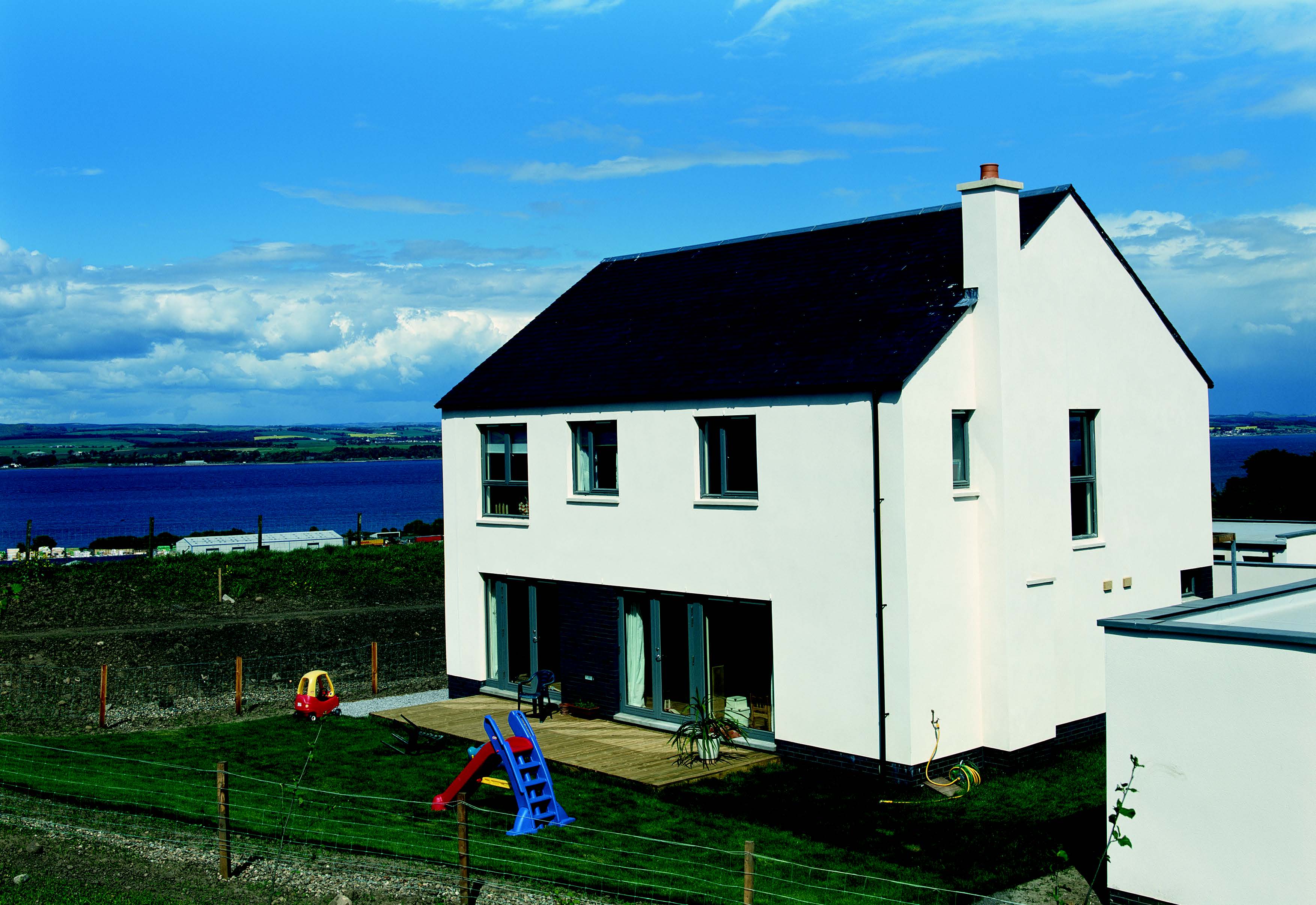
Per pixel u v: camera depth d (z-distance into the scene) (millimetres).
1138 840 10070
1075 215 17109
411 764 15984
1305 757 8945
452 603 21703
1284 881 9078
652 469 17812
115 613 28438
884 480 14727
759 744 16453
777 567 16062
